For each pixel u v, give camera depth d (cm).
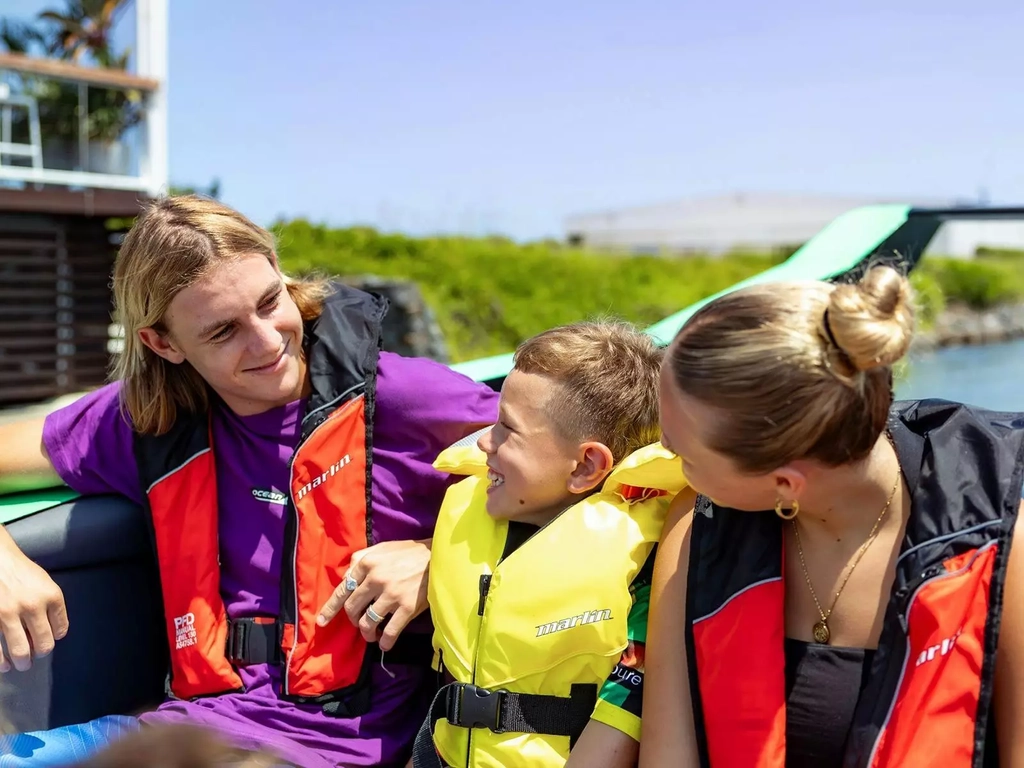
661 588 130
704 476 113
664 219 3434
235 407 170
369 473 167
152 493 169
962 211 272
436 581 147
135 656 184
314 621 161
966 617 106
